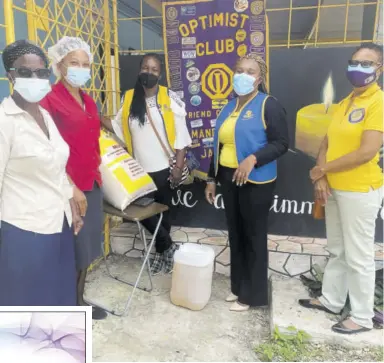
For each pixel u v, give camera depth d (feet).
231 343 8.05
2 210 5.64
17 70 5.45
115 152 9.13
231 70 10.69
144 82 9.41
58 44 7.10
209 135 11.21
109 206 9.04
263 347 7.74
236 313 9.11
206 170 11.43
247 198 8.27
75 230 6.99
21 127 5.48
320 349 7.61
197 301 9.06
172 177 10.20
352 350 7.55
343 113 7.35
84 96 7.79
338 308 8.23
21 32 8.56
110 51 11.09
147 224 10.34
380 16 10.05
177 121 10.01
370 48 6.80
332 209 7.94
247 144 8.09
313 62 10.34
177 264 9.11
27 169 5.60
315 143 10.66
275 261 10.14
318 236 11.09
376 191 7.18
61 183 6.15
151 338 8.16
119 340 8.07
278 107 8.00
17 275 5.78
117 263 11.41
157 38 22.54
